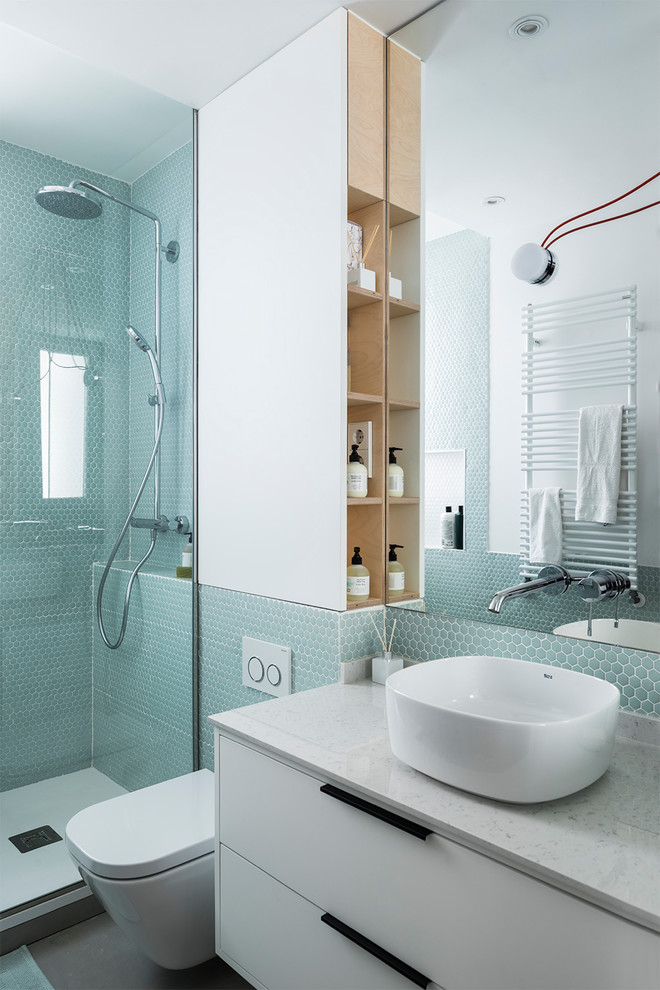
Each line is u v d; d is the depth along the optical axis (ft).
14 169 6.82
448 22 6.08
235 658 7.57
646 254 4.91
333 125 6.25
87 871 5.49
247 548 7.39
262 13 6.27
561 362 5.41
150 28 6.49
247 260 7.34
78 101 7.21
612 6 5.10
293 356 6.75
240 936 5.26
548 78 5.46
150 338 7.84
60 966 6.30
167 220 7.98
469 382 6.05
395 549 6.61
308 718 5.35
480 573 5.96
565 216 5.37
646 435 4.91
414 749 4.22
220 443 7.79
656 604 4.83
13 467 6.81
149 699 7.81
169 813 6.25
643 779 4.26
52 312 7.08
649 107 4.90
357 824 4.24
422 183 6.36
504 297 5.79
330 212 6.31
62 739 7.11
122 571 7.59
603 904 3.10
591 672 5.18
